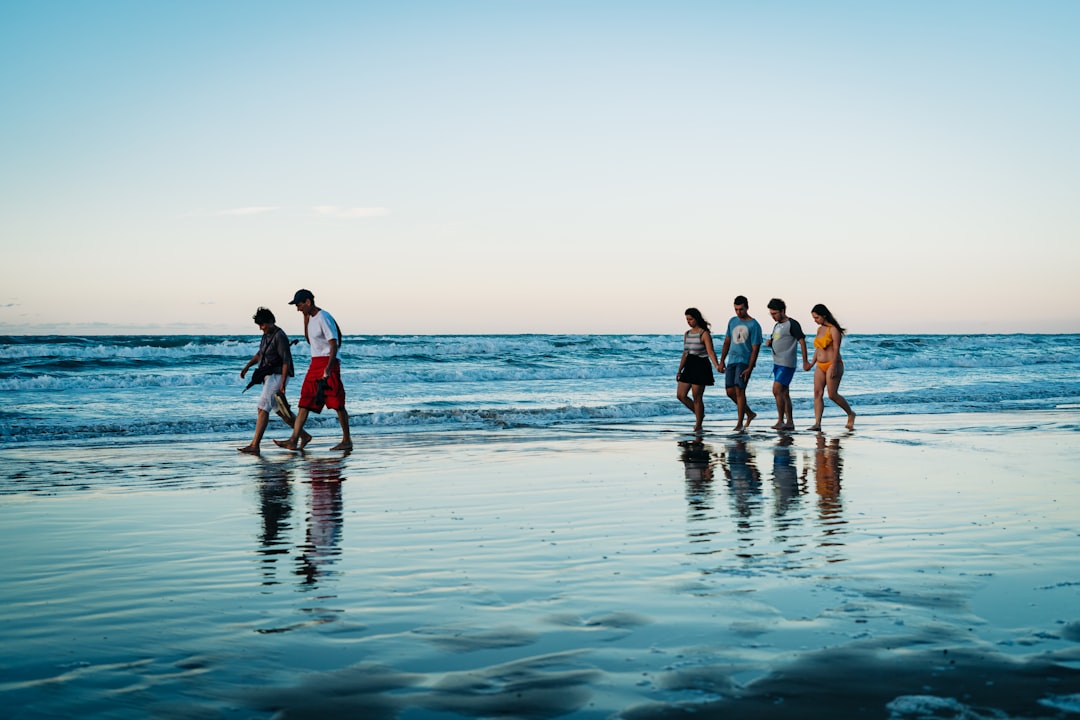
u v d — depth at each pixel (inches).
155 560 185.3
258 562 182.7
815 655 118.3
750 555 183.5
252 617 141.9
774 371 515.8
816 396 504.1
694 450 395.9
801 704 101.7
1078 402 719.7
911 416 590.6
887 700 102.7
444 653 121.9
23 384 831.1
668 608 143.0
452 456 382.9
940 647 121.2
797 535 204.7
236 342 1379.2
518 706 102.4
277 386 405.7
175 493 281.3
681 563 176.9
